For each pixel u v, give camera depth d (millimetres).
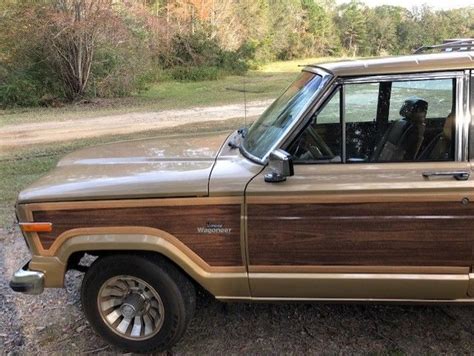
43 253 2990
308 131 2852
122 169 3182
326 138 2859
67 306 3760
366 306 3594
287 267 2832
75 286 4039
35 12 16094
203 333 3332
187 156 3328
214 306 3650
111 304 3123
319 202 2711
